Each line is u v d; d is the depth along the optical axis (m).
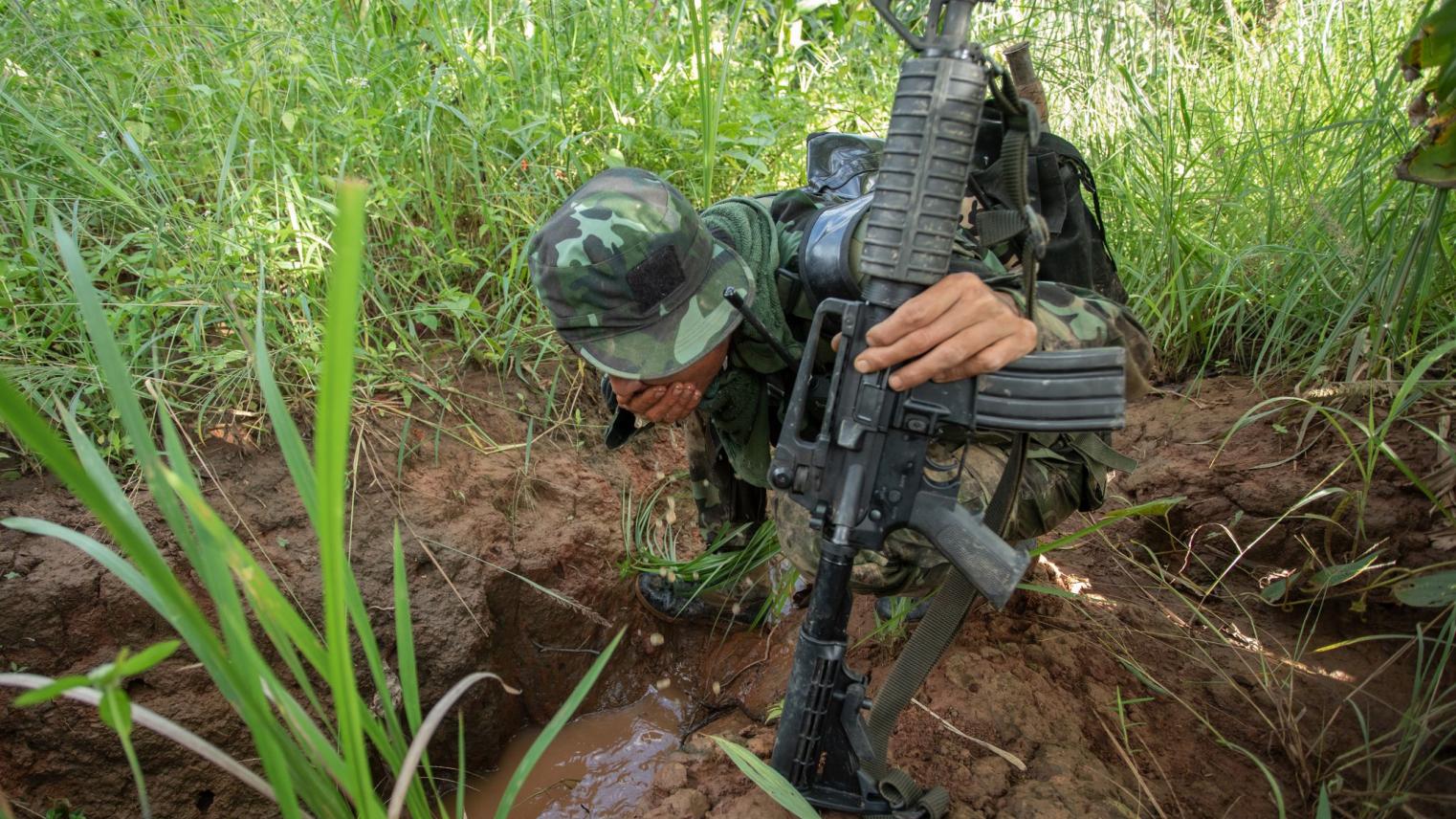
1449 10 1.65
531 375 2.74
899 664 1.54
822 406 1.73
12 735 1.92
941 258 1.32
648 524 2.72
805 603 2.64
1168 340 2.81
